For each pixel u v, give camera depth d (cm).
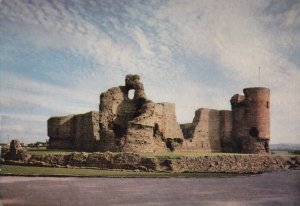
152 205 1788
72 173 2989
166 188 2306
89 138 4628
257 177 3106
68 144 5122
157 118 4441
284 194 2150
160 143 4481
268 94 5325
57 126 5206
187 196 2038
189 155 3834
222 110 5397
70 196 1981
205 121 5188
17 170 3125
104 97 4597
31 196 1966
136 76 4762
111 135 4159
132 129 4106
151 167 3403
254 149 5194
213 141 5247
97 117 4619
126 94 4772
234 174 3331
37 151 4378
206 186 2438
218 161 3803
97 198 1938
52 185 2348
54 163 3616
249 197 2039
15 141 3856
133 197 1980
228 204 1841
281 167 4256
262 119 5234
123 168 3428
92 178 2752
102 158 3525
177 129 4750
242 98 5425
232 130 5406
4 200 1858
